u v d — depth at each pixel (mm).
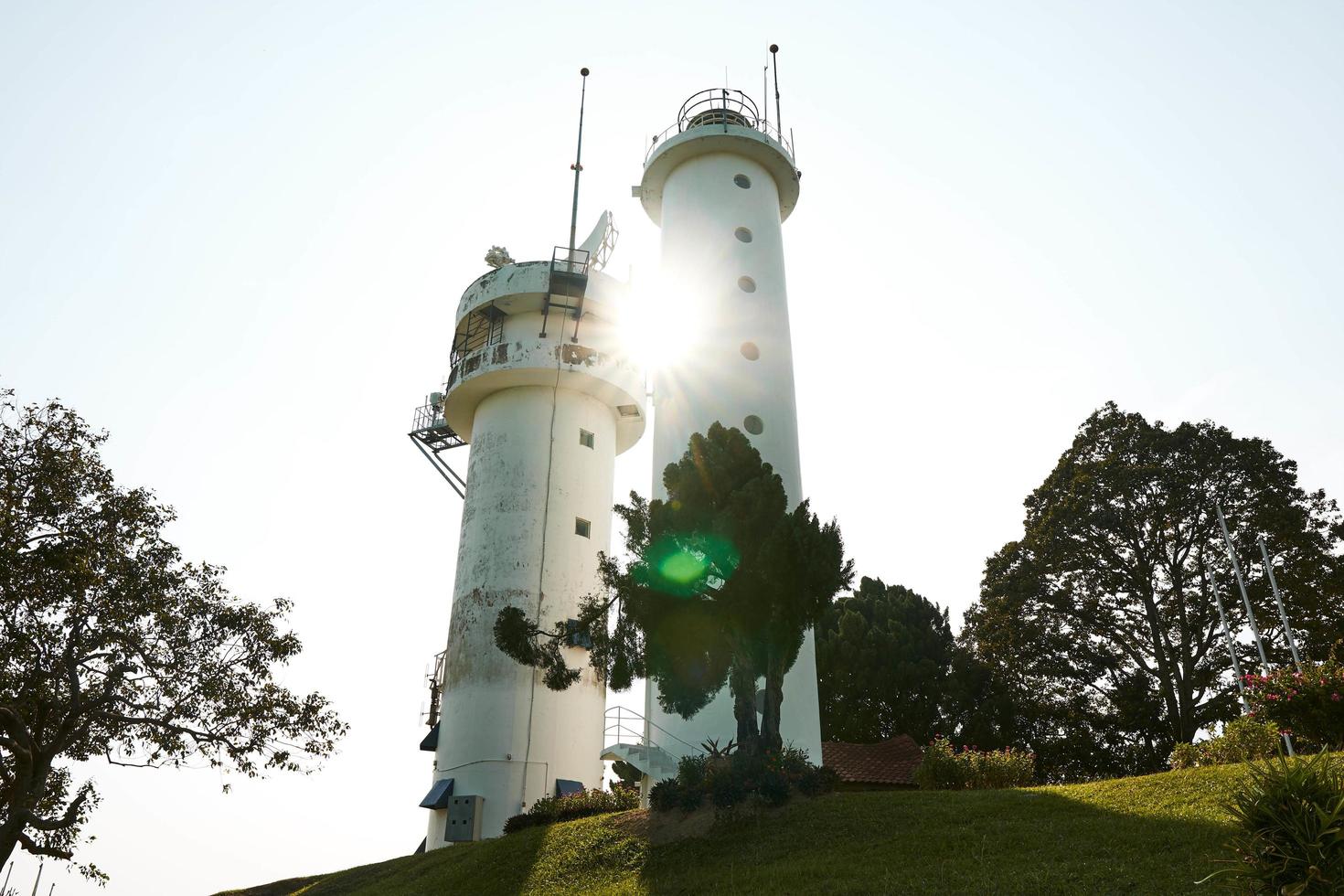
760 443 27406
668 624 18734
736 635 19078
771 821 18344
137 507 23469
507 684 31391
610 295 37812
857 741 42156
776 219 32375
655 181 33406
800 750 22250
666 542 18875
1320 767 9562
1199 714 37344
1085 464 42125
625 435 39750
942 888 13477
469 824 29203
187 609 24500
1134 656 39031
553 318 37312
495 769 30203
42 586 21484
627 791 28328
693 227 30781
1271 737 19656
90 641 22906
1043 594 40750
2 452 21359
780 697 19359
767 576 18453
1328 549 38125
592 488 36000
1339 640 35031
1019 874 13469
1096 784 18469
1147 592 39281
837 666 44031
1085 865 13375
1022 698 40938
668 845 18641
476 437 36688
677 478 20000
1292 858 8914
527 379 36031
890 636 44188
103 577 22453
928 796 19031
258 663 24781
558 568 33812
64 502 21641
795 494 27188
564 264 37406
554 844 20672
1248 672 37031
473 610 32969
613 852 19078
